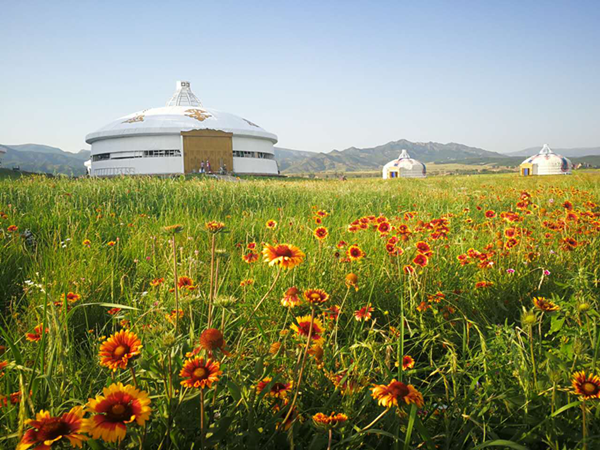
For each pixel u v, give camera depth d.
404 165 81.12
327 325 2.55
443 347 2.80
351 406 1.80
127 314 2.70
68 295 2.70
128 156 67.69
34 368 1.64
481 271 3.85
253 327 2.74
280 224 6.27
